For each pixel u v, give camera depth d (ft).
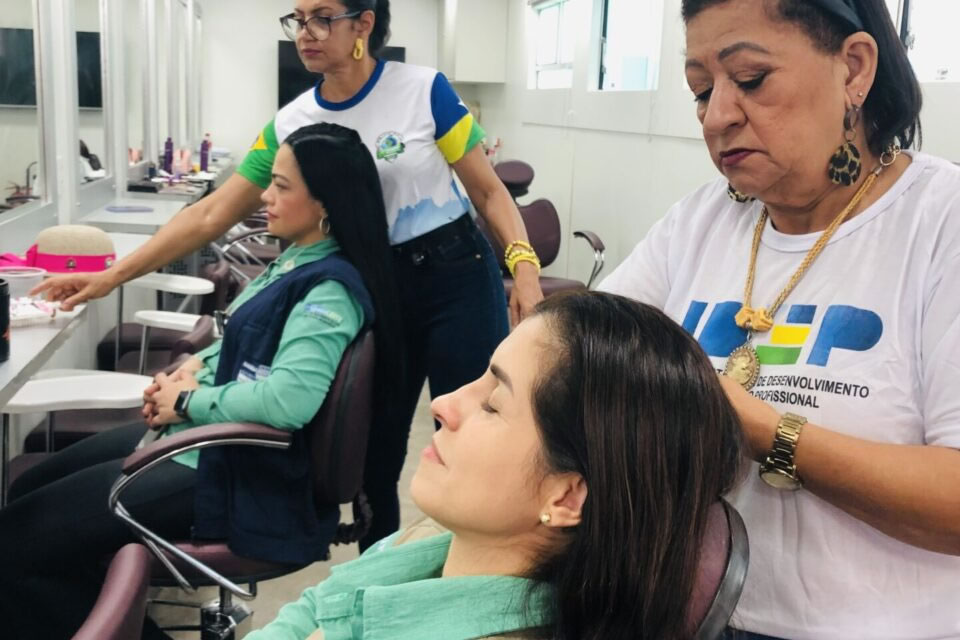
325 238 6.38
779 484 2.90
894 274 2.92
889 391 2.86
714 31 2.86
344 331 5.92
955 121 7.09
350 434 5.93
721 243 3.46
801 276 3.12
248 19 28.45
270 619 7.95
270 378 5.80
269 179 7.50
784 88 2.80
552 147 19.93
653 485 2.30
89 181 12.89
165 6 20.71
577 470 2.36
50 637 5.47
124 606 2.83
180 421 6.05
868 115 3.01
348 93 7.13
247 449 5.80
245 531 5.75
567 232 18.92
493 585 2.51
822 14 2.74
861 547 2.94
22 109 9.89
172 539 5.82
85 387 6.32
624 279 3.88
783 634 3.02
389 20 7.21
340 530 6.72
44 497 5.67
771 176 2.93
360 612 2.68
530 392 2.44
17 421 8.23
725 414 2.44
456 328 7.51
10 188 9.62
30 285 7.00
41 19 10.41
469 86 27.53
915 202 2.95
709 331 3.33
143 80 18.13
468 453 2.52
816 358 2.98
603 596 2.34
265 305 6.17
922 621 2.91
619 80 16.55
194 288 9.61
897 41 2.94
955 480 2.61
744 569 2.48
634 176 14.94
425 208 7.28
